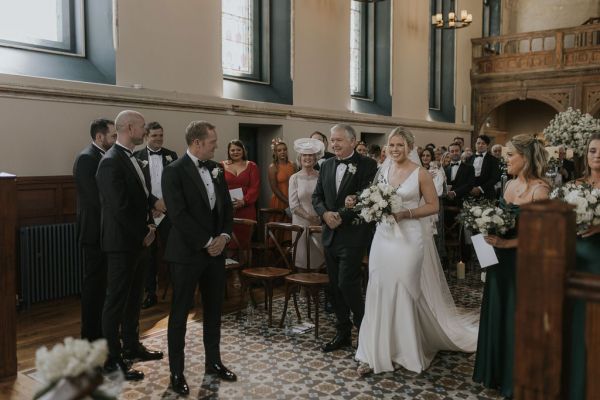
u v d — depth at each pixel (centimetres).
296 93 916
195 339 471
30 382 355
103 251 393
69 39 641
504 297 355
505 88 1480
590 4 1652
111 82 639
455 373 399
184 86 720
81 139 602
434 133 1348
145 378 387
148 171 519
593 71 1344
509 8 1766
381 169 426
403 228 397
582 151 800
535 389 192
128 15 648
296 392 366
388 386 376
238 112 796
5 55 570
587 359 205
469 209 361
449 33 1441
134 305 417
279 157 716
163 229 547
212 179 380
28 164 558
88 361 171
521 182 364
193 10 729
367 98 1195
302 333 488
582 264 329
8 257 355
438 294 438
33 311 543
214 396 359
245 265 637
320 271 593
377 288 400
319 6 956
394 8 1173
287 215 682
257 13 905
